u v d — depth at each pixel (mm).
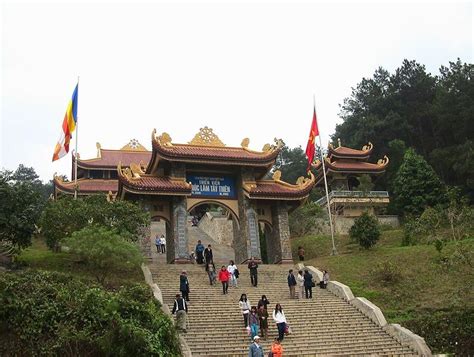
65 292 20484
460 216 40750
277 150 43625
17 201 30438
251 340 24172
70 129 40750
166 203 41562
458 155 66688
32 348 18562
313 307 29484
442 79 81188
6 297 19391
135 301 20688
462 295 29406
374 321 27781
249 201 42625
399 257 36844
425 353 23938
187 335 24297
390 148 72188
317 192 73000
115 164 65375
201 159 41531
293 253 49750
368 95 84188
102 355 18500
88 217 32219
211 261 34312
